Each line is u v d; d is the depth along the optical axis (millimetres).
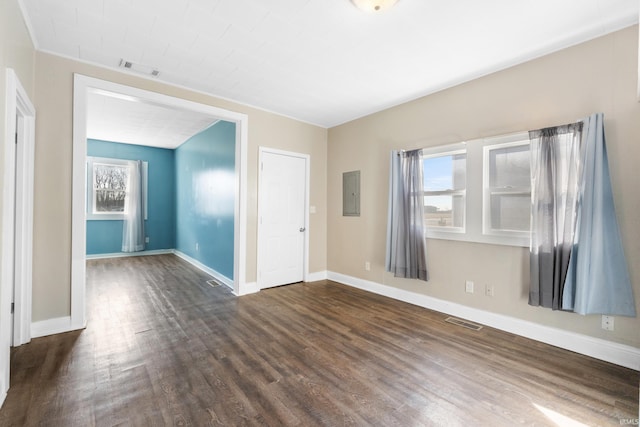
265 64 2857
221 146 4844
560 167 2412
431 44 2475
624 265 2172
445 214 3336
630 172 2164
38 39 2469
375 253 4129
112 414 1652
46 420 1595
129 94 3061
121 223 6723
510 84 2801
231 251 4449
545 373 2104
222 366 2168
